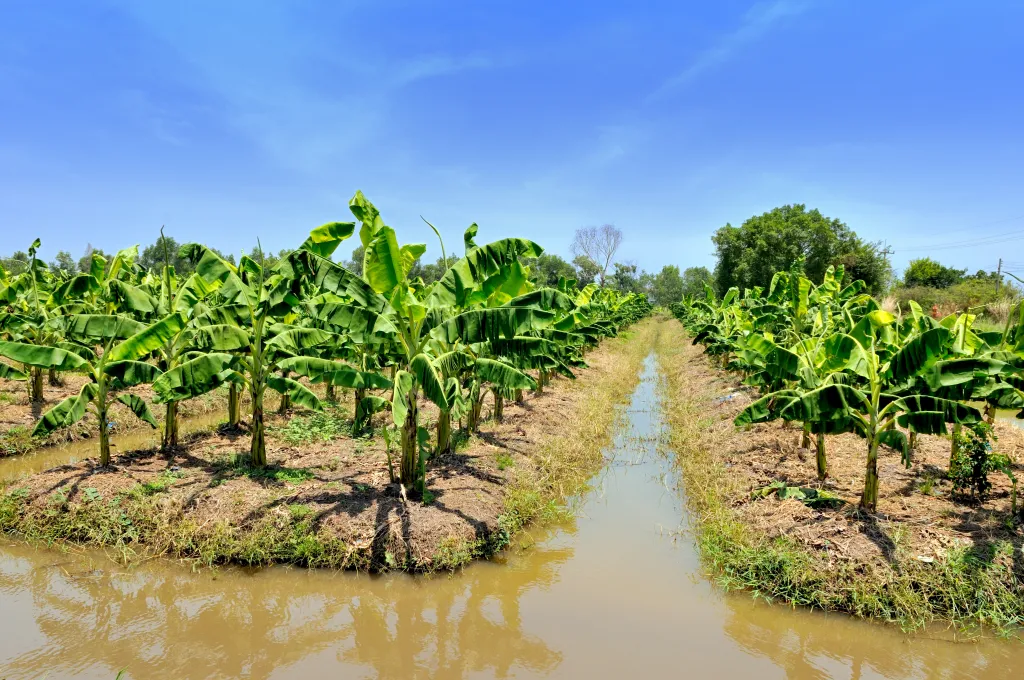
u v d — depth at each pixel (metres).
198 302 8.98
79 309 11.46
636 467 10.67
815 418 6.56
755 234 43.31
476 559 6.85
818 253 40.84
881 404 7.25
